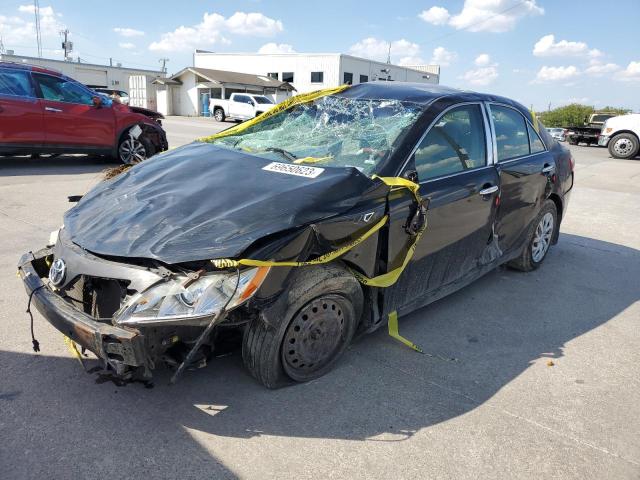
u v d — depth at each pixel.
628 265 5.60
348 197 2.77
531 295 4.57
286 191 2.75
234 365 3.09
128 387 2.83
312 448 2.46
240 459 2.36
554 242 5.43
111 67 48.31
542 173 4.64
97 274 2.53
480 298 4.45
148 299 2.34
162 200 2.91
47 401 2.68
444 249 3.53
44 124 8.96
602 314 4.25
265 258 2.42
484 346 3.58
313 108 3.99
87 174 9.07
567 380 3.21
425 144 3.37
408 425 2.67
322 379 3.02
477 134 3.91
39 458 2.29
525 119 4.70
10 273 4.29
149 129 10.56
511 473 2.39
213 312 2.29
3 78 8.63
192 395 2.79
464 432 2.65
